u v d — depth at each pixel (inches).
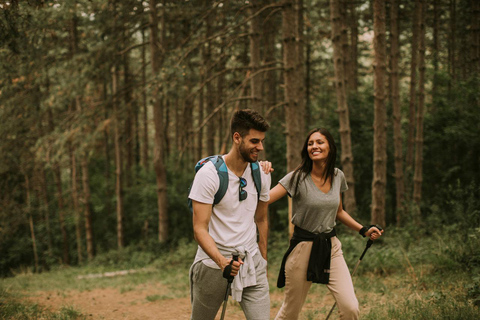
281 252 417.1
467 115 461.7
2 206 655.1
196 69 495.2
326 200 126.0
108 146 781.3
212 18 473.7
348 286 124.5
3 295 255.4
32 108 497.4
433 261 253.4
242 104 534.3
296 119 379.9
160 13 545.0
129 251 635.5
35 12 327.3
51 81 487.2
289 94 378.0
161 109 619.2
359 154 514.9
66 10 375.9
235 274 99.1
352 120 520.1
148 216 673.6
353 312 120.7
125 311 236.7
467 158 481.4
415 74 483.2
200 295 110.0
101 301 279.3
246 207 109.3
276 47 714.8
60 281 425.4
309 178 127.3
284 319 132.5
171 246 609.6
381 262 275.7
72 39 522.6
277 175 559.8
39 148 529.7
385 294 216.1
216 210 106.8
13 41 240.1
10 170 596.7
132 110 540.4
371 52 770.8
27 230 748.6
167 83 419.5
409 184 491.2
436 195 481.7
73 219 708.7
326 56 778.8
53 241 753.6
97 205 736.3
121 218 689.0
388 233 363.6
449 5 554.3
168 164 714.2
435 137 493.7
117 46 507.2
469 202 312.0
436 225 354.3
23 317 198.4
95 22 486.0
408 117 536.4
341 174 132.8
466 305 166.6
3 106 468.4
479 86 456.4
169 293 291.3
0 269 726.5
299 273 127.8
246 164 109.0
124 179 812.6
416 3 451.5
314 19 653.3
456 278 221.3
